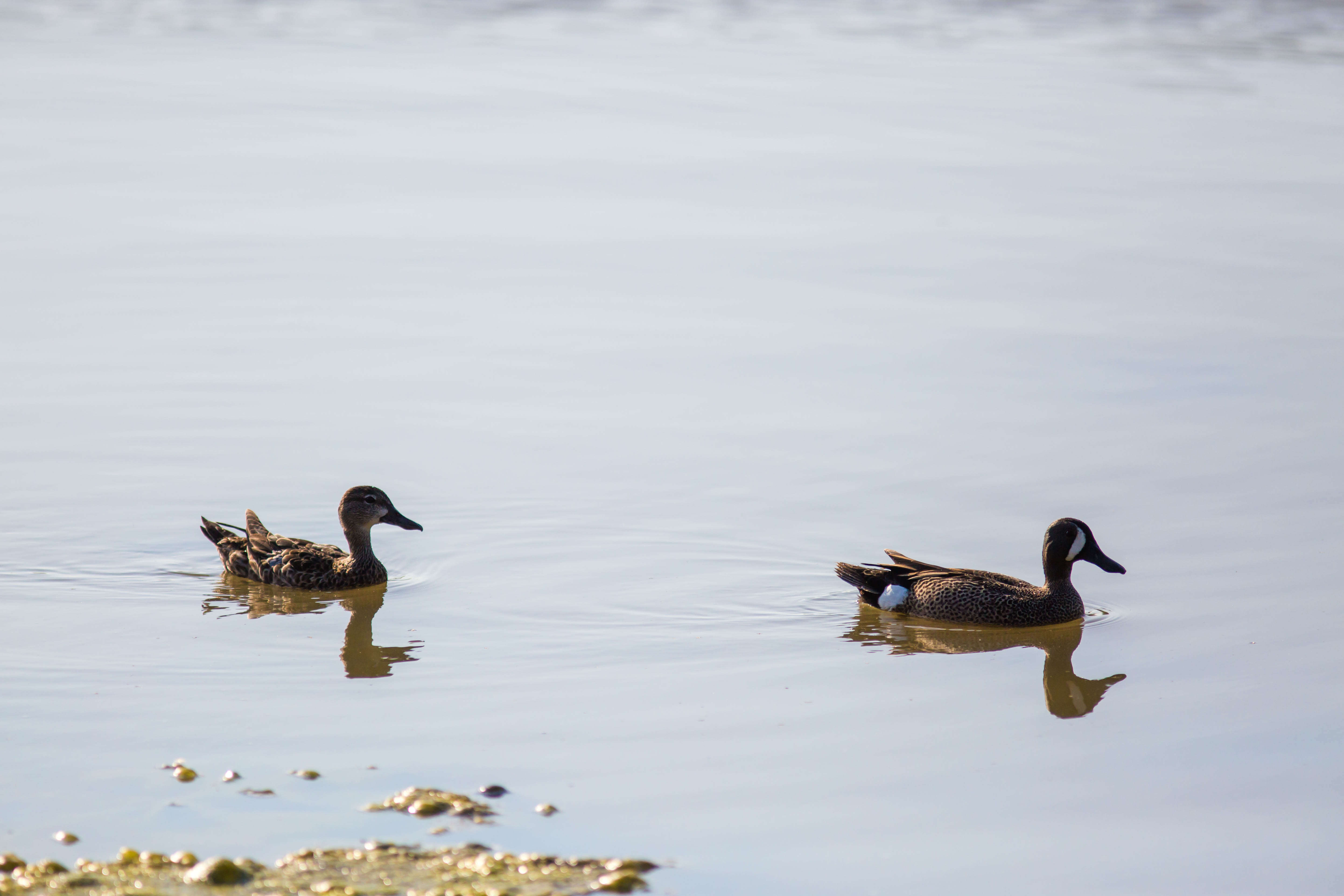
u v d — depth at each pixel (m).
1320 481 18.73
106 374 23.33
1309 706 12.84
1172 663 13.99
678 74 53.22
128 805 10.66
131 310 26.95
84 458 19.73
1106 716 12.75
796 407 22.20
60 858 9.83
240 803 10.71
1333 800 11.12
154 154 39.75
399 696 12.96
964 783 11.41
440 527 17.73
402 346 25.25
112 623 14.85
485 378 23.64
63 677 13.32
